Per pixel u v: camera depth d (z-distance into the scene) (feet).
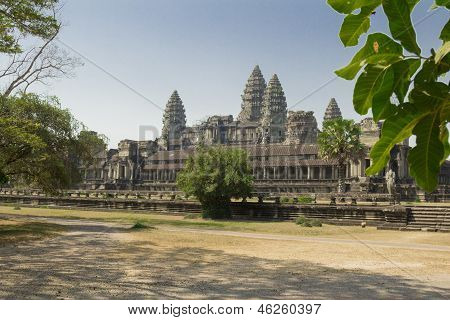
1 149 92.63
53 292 36.86
